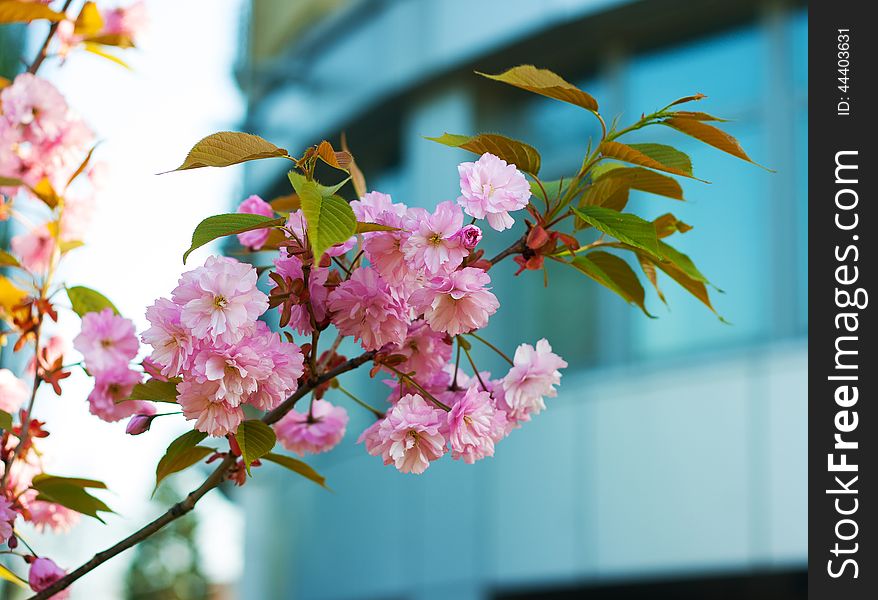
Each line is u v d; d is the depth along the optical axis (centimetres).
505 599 981
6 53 220
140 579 2152
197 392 141
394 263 148
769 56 884
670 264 176
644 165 160
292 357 143
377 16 1152
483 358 973
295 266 152
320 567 1185
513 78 155
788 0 882
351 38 1189
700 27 938
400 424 155
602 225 155
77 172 193
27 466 181
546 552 934
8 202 204
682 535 849
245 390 140
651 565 866
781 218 844
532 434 959
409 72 1094
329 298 152
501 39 1016
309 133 1229
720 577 860
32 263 205
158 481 156
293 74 1262
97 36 215
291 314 152
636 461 886
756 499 811
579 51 1007
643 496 877
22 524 194
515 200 148
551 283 977
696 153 907
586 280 952
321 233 132
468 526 995
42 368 175
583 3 952
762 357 823
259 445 145
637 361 912
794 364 802
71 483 179
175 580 2166
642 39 973
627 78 977
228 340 137
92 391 161
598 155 161
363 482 1112
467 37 1047
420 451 158
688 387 860
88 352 157
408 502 1052
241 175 1272
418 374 165
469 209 147
